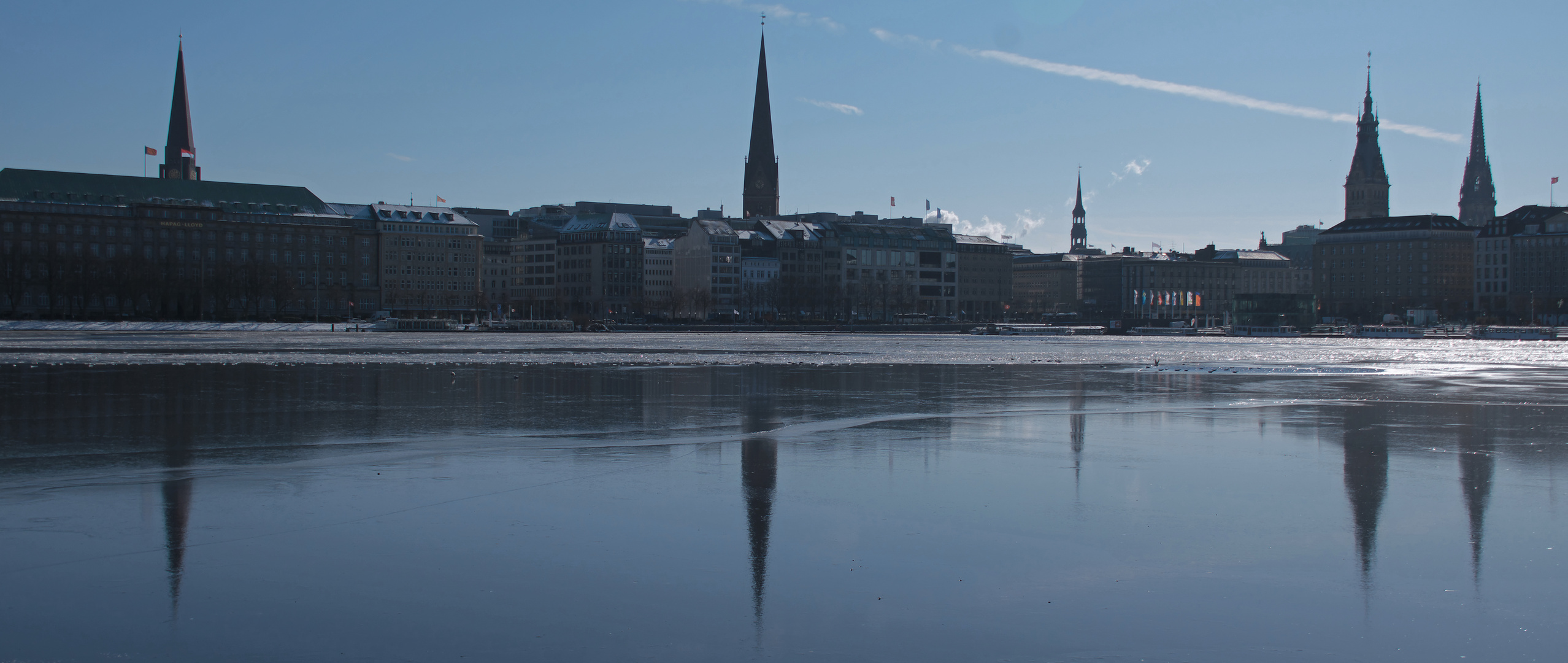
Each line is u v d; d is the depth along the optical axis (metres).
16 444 54.03
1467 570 32.72
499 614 28.64
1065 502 41.41
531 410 71.31
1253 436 59.25
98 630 27.28
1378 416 70.00
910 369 119.31
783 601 29.81
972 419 67.56
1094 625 28.27
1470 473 47.69
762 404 76.44
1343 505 40.94
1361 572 32.50
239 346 162.62
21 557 32.78
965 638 27.36
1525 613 29.08
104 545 34.16
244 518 37.75
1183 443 56.50
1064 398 82.12
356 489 42.75
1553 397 84.38
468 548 34.28
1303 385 97.56
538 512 39.03
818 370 116.19
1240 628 28.09
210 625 27.69
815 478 45.91
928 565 32.97
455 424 63.44
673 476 46.16
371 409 71.25
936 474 46.94
